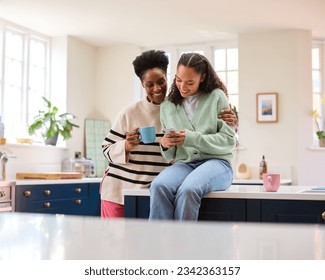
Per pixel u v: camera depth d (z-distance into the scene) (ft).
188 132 5.66
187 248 0.96
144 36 17.53
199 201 5.49
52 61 17.28
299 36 16.70
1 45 14.99
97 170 17.92
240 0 13.57
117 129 7.06
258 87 17.01
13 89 15.56
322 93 18.19
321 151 16.87
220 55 18.33
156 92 6.83
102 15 14.96
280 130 16.78
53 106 17.07
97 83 19.06
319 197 5.47
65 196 13.19
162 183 5.55
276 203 5.60
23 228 1.16
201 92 6.15
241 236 1.00
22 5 13.94
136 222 1.20
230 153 6.18
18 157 14.53
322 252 0.92
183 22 15.75
